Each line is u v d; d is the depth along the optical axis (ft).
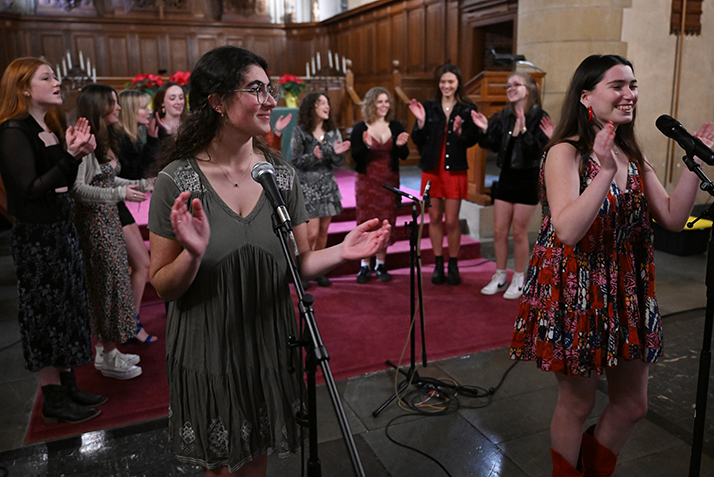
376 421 8.86
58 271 8.11
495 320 12.90
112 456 7.97
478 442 8.25
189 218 4.06
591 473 6.30
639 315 5.70
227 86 4.45
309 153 14.65
